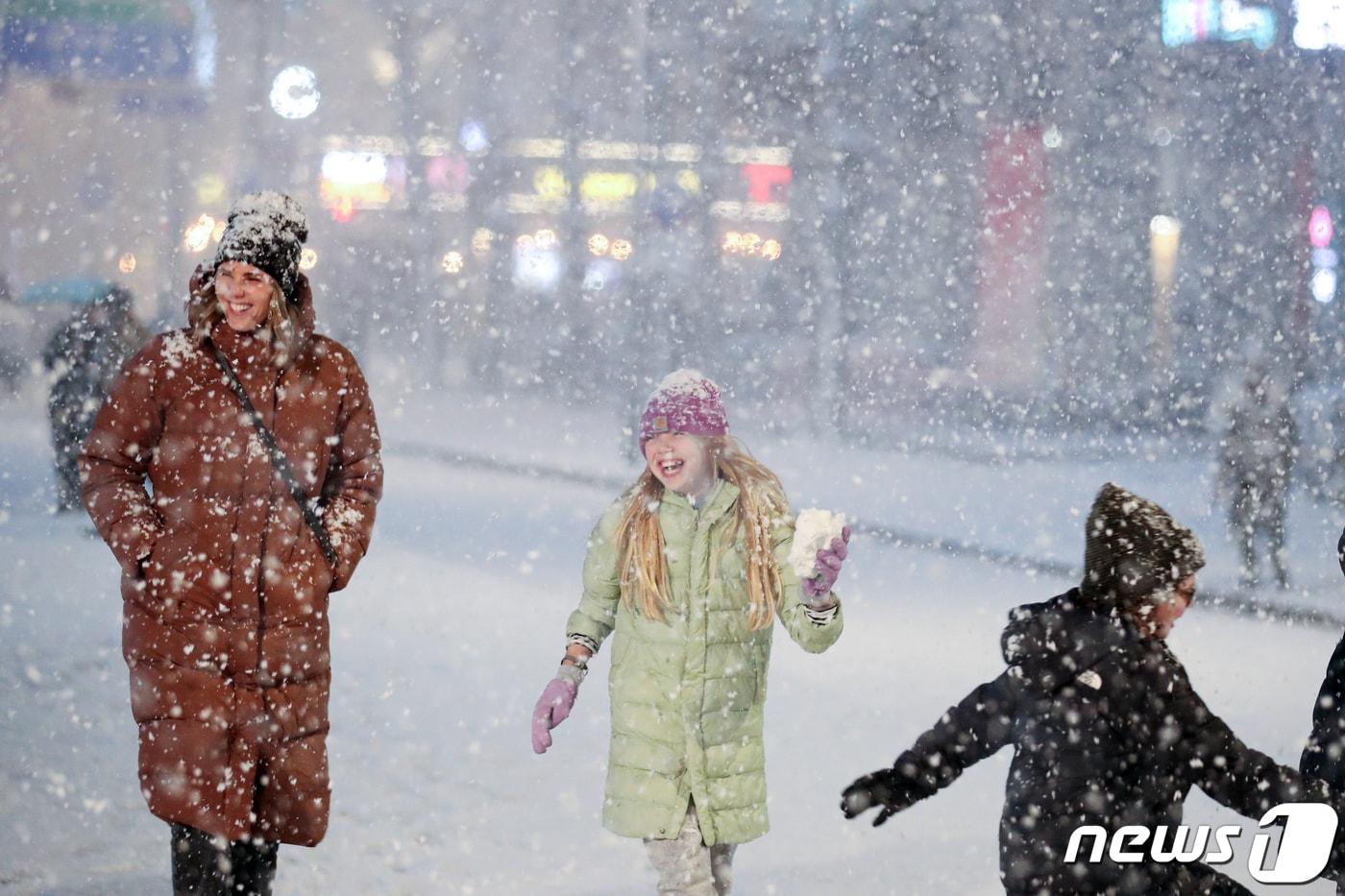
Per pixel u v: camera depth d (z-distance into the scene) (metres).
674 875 14.70
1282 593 40.44
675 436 14.86
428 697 26.72
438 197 136.62
